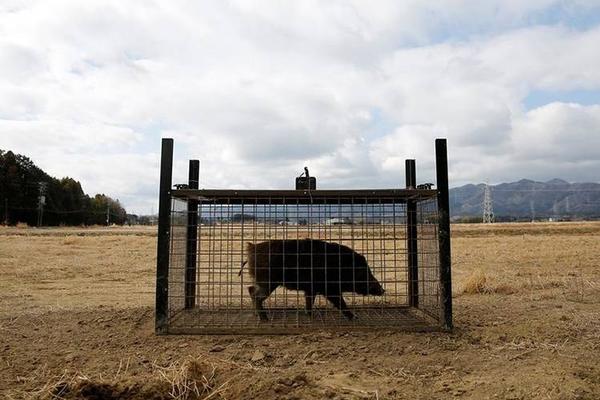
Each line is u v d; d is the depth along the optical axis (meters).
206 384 4.89
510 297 10.19
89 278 14.17
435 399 4.60
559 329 6.99
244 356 5.92
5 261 17.97
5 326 7.28
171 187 6.80
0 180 94.06
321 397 4.56
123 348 6.23
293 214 7.63
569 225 57.66
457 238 34.62
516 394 4.62
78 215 113.62
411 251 8.52
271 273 7.79
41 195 98.88
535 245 26.27
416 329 6.84
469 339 6.55
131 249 24.50
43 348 6.25
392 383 5.05
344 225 8.67
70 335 6.80
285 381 4.82
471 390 4.79
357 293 8.25
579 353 5.94
